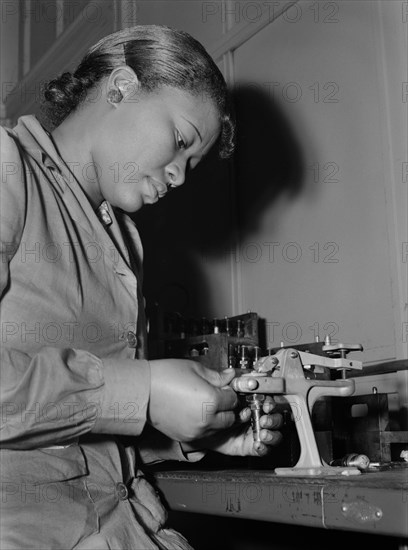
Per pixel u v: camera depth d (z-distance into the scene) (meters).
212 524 2.17
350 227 2.34
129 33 1.33
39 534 1.02
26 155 1.18
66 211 1.21
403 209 2.16
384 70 2.27
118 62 1.32
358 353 2.26
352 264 2.32
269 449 1.33
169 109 1.28
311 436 1.27
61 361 1.02
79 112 1.33
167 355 1.89
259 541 2.19
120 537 1.10
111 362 1.08
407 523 0.95
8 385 0.99
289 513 1.11
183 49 1.30
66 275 1.14
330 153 2.45
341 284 2.35
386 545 2.02
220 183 2.88
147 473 1.41
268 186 2.67
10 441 0.99
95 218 1.25
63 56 3.80
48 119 1.42
